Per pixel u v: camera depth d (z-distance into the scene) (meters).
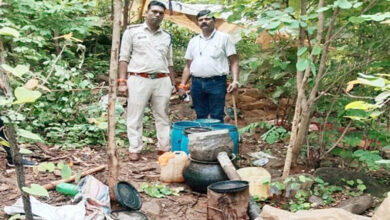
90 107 6.05
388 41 4.49
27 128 5.45
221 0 4.66
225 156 4.11
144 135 6.25
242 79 6.18
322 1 3.93
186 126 5.11
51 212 3.23
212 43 5.55
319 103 4.89
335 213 3.21
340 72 4.77
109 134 3.61
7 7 5.64
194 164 4.21
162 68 5.16
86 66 9.15
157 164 5.00
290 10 3.91
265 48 5.79
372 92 4.58
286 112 6.23
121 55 5.14
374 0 3.79
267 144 6.08
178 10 9.56
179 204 3.98
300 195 4.16
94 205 3.43
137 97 5.07
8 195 3.72
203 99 5.77
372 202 4.20
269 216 3.27
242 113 7.48
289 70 5.39
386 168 4.54
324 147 5.08
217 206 3.45
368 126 4.75
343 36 4.43
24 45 5.84
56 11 6.12
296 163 5.00
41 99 5.81
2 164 4.39
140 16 10.30
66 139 5.61
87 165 4.77
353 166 5.11
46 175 4.23
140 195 4.05
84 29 6.50
